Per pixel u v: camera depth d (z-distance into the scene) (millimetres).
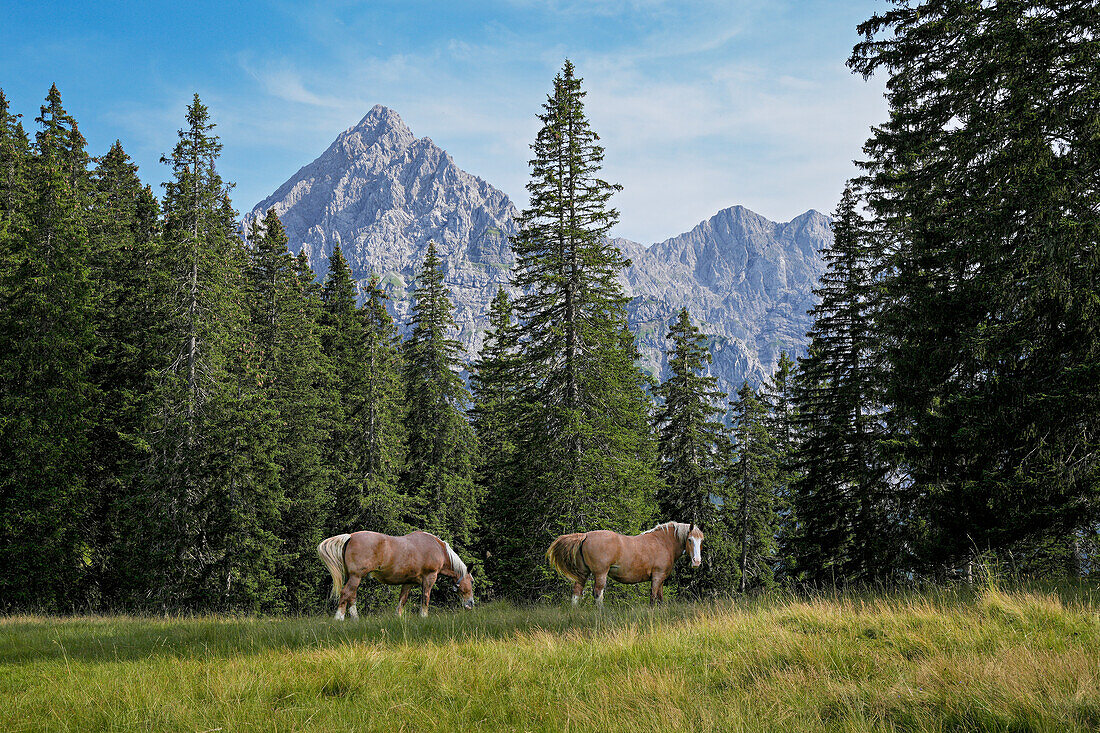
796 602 8688
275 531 30047
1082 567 13289
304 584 31234
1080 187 12133
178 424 24531
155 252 26359
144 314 27500
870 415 20703
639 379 32719
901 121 16219
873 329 20906
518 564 26141
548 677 6102
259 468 26531
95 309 25516
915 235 15531
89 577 25422
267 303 36219
